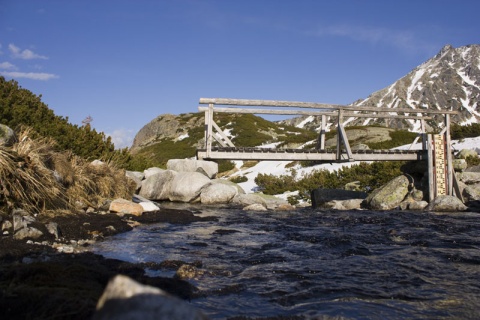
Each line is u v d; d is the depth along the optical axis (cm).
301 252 701
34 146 1027
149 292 176
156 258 616
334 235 901
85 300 316
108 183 1352
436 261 642
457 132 3731
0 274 385
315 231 970
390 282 520
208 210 1507
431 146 1817
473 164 2498
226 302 426
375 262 632
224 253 677
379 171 2486
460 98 13550
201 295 444
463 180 2036
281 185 2909
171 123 6912
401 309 418
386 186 1894
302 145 4600
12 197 821
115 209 1121
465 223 1140
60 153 1181
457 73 15562
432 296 464
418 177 1958
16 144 970
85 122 2128
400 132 4609
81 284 381
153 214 1169
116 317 165
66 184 1122
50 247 607
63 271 413
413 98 14362
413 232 958
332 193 1992
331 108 1906
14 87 2022
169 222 1055
